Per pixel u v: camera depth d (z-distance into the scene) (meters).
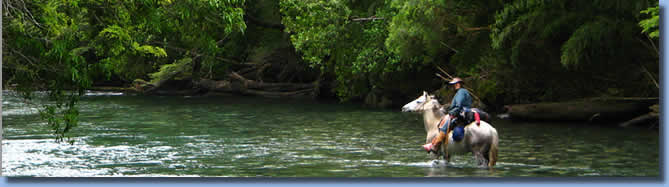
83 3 17.27
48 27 16.09
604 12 24.33
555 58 27.81
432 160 17.12
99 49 17.91
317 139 22.89
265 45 54.91
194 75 55.06
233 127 27.69
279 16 52.00
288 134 24.64
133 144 21.38
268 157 18.23
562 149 19.61
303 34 36.88
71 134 24.52
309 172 15.51
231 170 15.89
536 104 28.97
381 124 28.75
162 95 54.91
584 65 27.23
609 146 20.27
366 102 42.59
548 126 26.77
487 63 30.42
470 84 33.06
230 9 18.50
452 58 33.53
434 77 38.41
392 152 19.23
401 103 40.12
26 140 22.22
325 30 36.44
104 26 17.78
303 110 38.00
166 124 29.05
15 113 33.56
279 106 41.59
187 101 47.06
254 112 36.66
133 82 57.66
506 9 25.91
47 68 16.80
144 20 18.14
